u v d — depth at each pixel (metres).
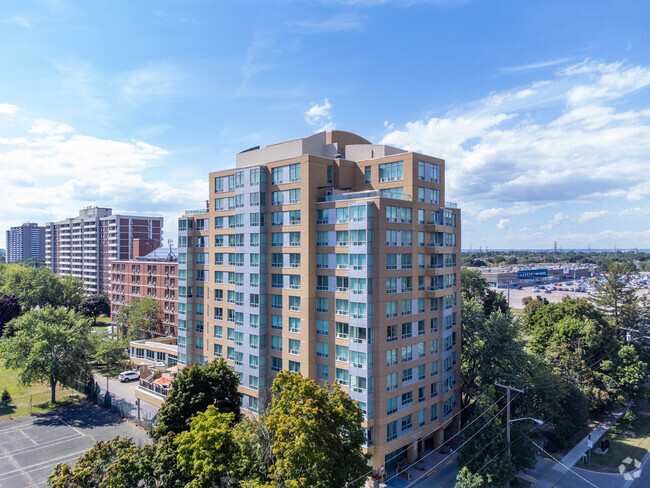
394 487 44.03
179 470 32.62
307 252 50.50
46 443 52.94
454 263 57.72
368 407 45.09
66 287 126.00
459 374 58.16
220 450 31.97
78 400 68.88
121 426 58.38
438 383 53.53
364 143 61.97
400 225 48.44
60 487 28.33
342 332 48.06
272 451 31.70
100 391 72.38
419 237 51.25
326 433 31.23
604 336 70.25
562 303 85.62
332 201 49.56
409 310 49.50
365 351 45.31
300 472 30.25
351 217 47.25
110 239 141.25
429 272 51.62
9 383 77.38
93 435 55.38
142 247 118.62
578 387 56.75
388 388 46.41
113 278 111.94
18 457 49.19
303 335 50.91
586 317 76.56
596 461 49.84
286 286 53.25
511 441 44.56
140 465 31.08
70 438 54.41
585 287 198.88
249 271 56.62
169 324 93.56
